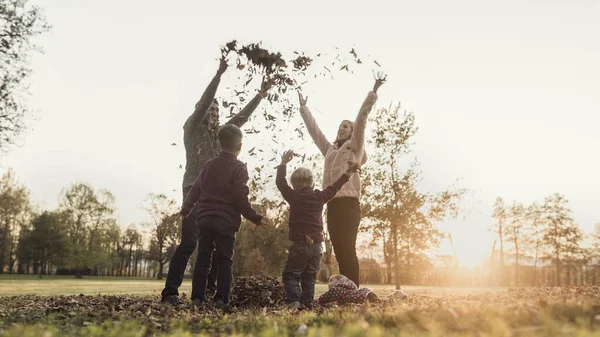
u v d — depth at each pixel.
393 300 4.79
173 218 4.68
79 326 3.09
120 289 12.20
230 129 4.63
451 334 2.02
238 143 4.66
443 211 16.53
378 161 16.58
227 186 4.43
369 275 37.56
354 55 5.85
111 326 2.83
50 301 5.67
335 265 21.19
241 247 31.77
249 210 4.38
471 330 2.11
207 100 5.36
